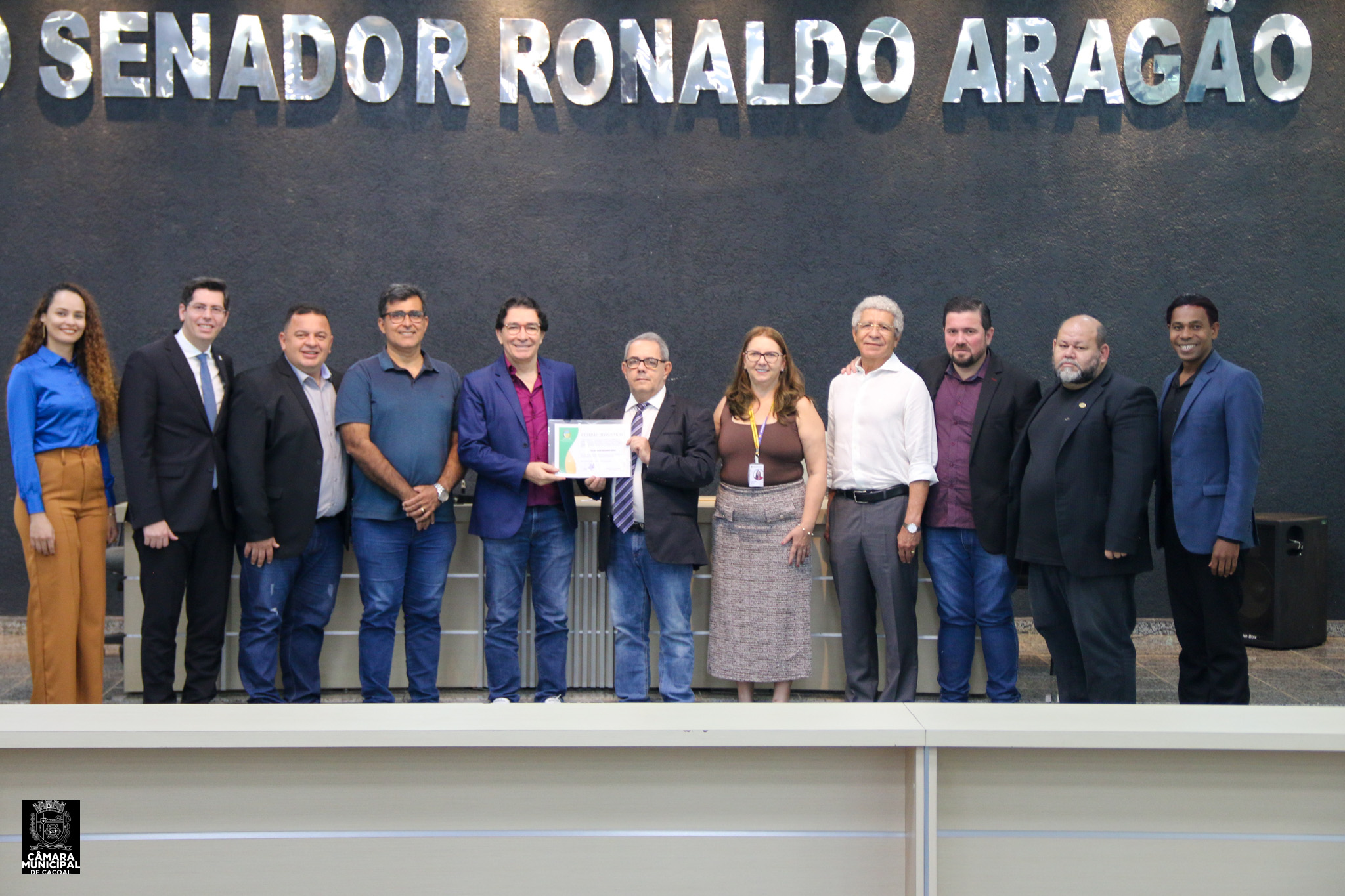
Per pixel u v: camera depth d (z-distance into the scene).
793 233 5.62
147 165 5.47
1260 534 5.29
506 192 5.59
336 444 3.79
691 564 3.69
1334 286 5.57
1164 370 5.61
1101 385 3.40
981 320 3.73
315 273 5.55
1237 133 5.55
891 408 3.73
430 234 5.58
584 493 4.01
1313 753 1.52
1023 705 1.67
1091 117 5.57
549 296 5.62
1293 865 1.54
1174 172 5.56
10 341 5.46
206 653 3.76
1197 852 1.54
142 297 5.50
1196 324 3.52
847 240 5.62
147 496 3.57
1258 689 4.54
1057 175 5.58
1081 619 3.43
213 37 5.47
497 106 5.57
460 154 5.57
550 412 3.79
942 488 3.81
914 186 5.59
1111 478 3.38
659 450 3.66
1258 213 5.57
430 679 3.84
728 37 5.57
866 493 3.75
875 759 1.56
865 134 5.59
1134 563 3.37
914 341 5.63
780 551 3.77
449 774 1.55
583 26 5.52
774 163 5.60
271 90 5.46
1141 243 5.58
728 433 3.82
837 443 3.84
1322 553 5.33
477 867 1.56
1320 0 5.50
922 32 5.56
